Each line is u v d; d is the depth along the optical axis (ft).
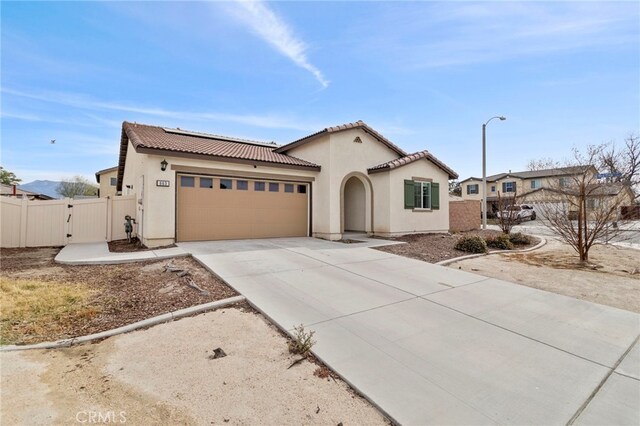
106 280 22.11
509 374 11.68
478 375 11.54
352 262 28.50
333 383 10.95
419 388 10.66
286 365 11.96
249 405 9.59
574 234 32.83
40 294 19.10
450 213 60.08
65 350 12.91
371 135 48.34
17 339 13.70
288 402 9.81
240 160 38.09
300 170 43.65
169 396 9.93
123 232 42.50
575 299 20.36
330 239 42.29
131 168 47.32
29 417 8.84
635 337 15.03
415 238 44.68
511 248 41.14
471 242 36.99
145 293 19.31
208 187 37.32
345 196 55.21
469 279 24.45
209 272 23.61
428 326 15.75
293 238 42.63
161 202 33.81
